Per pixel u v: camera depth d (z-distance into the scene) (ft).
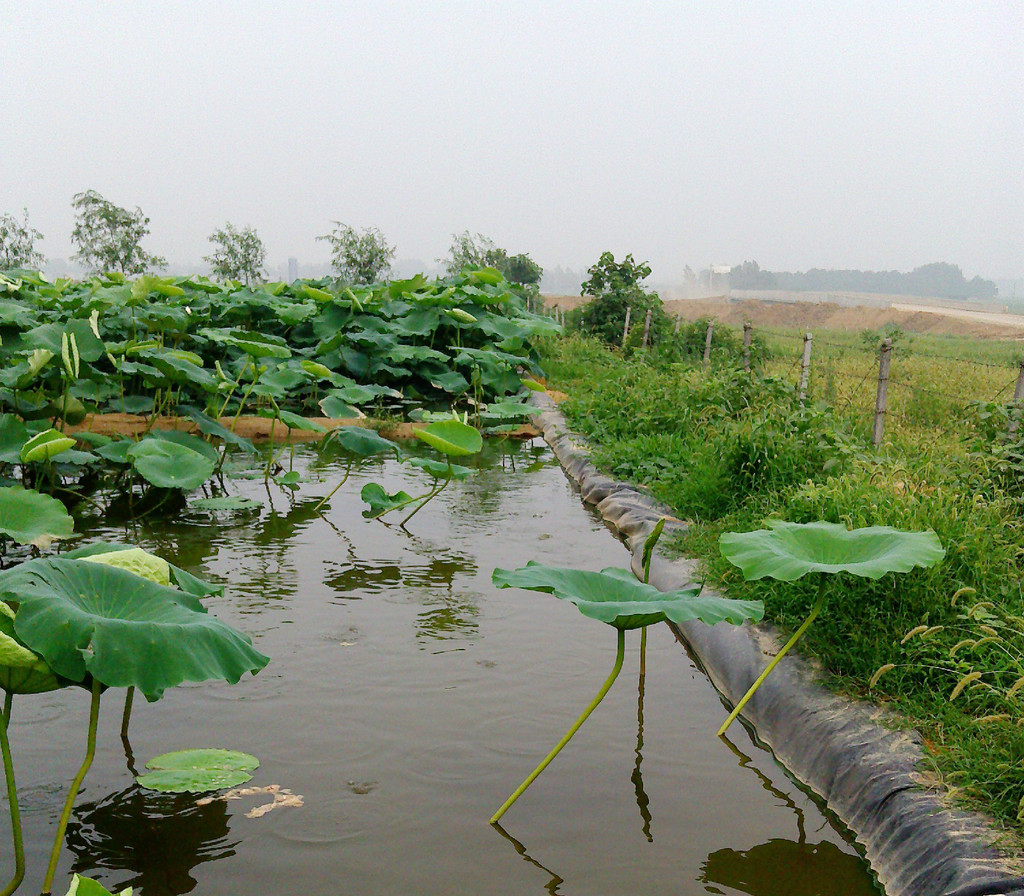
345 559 19.80
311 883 9.07
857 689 11.94
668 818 10.48
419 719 12.62
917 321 152.46
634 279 70.38
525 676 14.16
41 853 9.40
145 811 10.25
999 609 12.33
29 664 8.13
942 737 10.61
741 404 30.09
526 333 44.52
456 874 9.29
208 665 8.67
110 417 31.32
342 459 31.12
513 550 20.71
